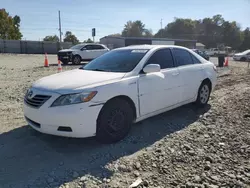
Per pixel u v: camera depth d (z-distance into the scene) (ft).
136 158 11.11
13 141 12.68
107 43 182.70
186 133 14.08
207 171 10.12
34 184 9.14
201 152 11.72
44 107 11.33
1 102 20.81
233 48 300.40
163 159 11.05
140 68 13.79
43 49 152.35
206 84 19.15
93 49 66.13
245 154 11.55
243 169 10.25
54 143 12.49
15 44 144.46
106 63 15.01
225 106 19.63
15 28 232.53
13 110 18.37
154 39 181.57
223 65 63.93
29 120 12.55
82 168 10.23
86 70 14.56
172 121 16.07
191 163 10.75
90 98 11.30
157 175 9.82
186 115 17.33
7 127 14.65
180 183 9.30
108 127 12.17
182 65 16.87
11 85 29.37
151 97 14.02
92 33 84.12
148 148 12.12
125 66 14.01
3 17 214.28
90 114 11.32
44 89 11.79
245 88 27.37
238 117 16.84
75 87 11.41
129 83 12.82
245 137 13.42
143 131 14.24
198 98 18.47
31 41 148.77
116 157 11.18
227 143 12.73
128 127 13.03
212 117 16.93
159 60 15.26
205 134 13.92
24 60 82.94
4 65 60.80
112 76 12.72
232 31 302.45
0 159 10.87
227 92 25.44
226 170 10.19
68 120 11.03
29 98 12.23
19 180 9.37
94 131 11.64
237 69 53.52
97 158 11.05
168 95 15.21
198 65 18.40
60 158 11.03
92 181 9.37
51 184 9.16
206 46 309.42
